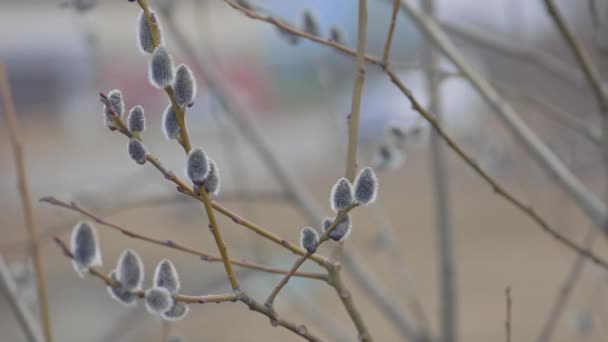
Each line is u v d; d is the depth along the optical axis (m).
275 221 10.57
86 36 4.95
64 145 15.09
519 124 3.39
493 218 11.48
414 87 6.52
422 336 4.17
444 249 4.18
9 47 14.66
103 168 13.98
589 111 4.75
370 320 7.79
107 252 9.55
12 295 2.95
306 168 15.41
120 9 9.44
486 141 5.03
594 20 3.37
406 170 15.33
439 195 4.20
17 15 13.79
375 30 7.23
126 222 10.56
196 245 8.36
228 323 7.23
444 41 3.41
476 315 8.24
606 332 4.97
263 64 15.49
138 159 1.94
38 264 2.65
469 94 5.29
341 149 4.77
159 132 9.41
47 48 13.98
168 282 1.92
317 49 4.67
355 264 4.19
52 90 15.91
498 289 8.84
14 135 2.74
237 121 4.34
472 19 5.71
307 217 4.22
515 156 5.16
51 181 13.23
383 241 4.49
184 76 1.89
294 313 7.34
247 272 4.11
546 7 3.00
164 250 8.85
